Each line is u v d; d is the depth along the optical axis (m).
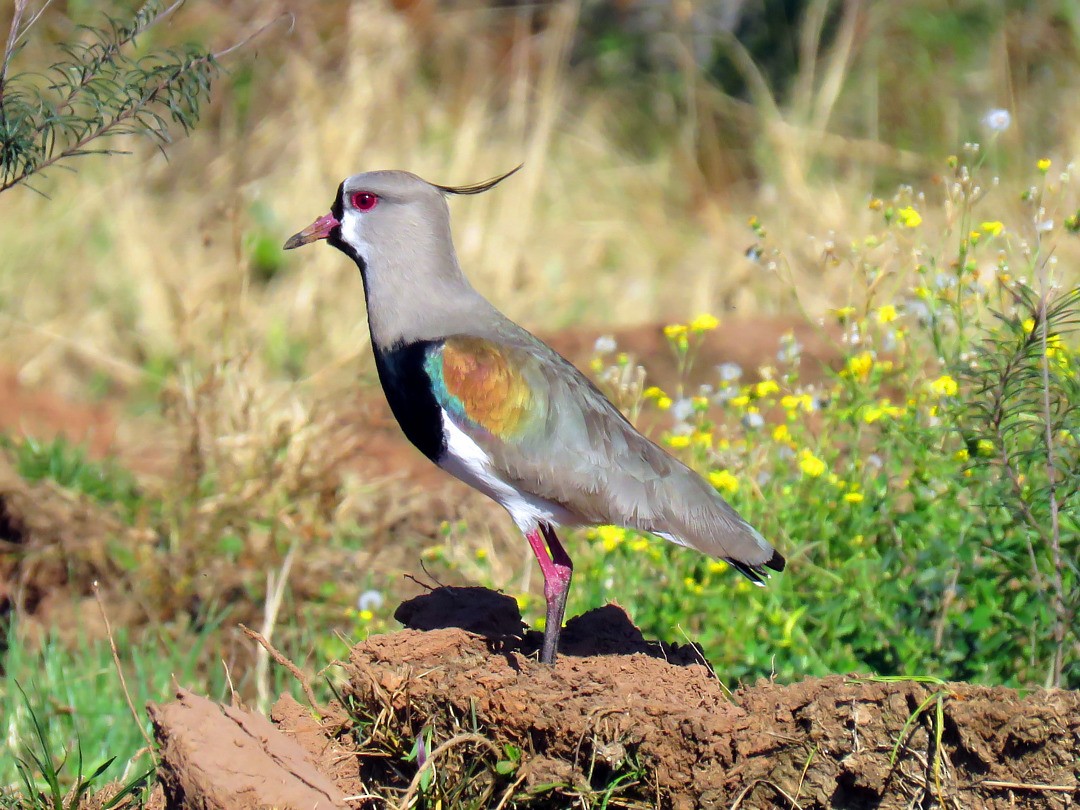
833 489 11.30
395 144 22.59
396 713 8.21
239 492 13.35
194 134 22.41
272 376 17.83
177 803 7.59
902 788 7.45
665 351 17.72
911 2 25.44
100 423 16.86
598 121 24.95
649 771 7.66
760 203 23.20
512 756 7.84
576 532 12.80
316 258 20.09
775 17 26.19
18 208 20.69
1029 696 7.39
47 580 13.12
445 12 25.38
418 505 14.56
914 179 23.50
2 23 20.61
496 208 21.97
